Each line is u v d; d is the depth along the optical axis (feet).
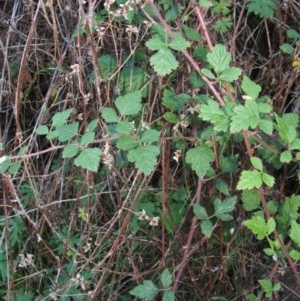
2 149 1.86
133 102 1.58
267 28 2.16
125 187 1.97
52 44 2.26
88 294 1.99
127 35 1.99
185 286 2.17
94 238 2.18
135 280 2.15
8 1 2.47
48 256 2.25
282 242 1.72
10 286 2.10
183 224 2.08
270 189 1.97
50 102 2.28
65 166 2.19
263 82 2.24
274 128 1.75
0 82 2.23
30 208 2.23
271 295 1.81
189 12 1.92
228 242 2.11
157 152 1.50
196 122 1.87
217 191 2.05
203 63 1.85
